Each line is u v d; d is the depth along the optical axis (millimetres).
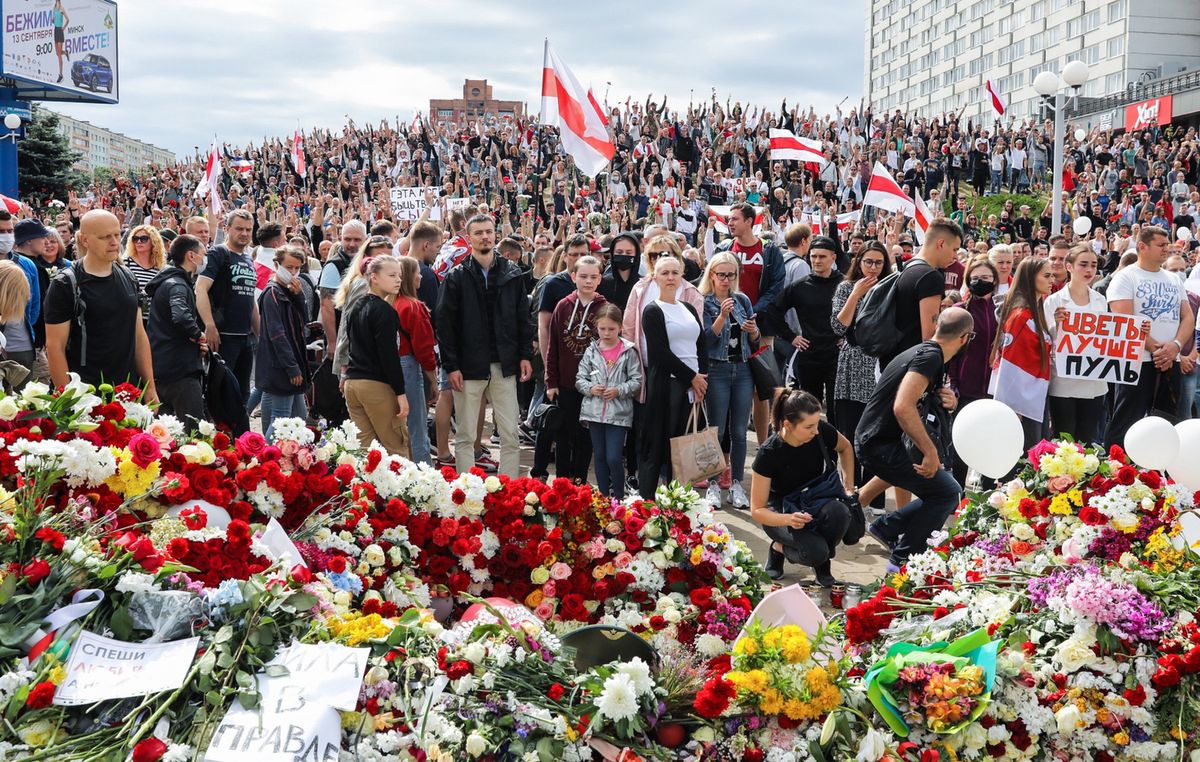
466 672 2672
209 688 2465
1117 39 65688
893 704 2740
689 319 6691
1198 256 11641
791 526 5387
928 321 6246
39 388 3639
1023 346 6840
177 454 3607
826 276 8031
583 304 7180
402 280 7262
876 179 12555
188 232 9484
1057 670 2936
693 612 3877
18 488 3008
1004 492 3805
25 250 7406
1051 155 32438
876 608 3264
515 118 32156
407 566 3908
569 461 7383
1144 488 3514
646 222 22031
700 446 6348
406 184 28250
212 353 6918
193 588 2717
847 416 7422
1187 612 3033
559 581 4023
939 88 87375
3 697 2365
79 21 32344
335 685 2529
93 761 2293
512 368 7402
